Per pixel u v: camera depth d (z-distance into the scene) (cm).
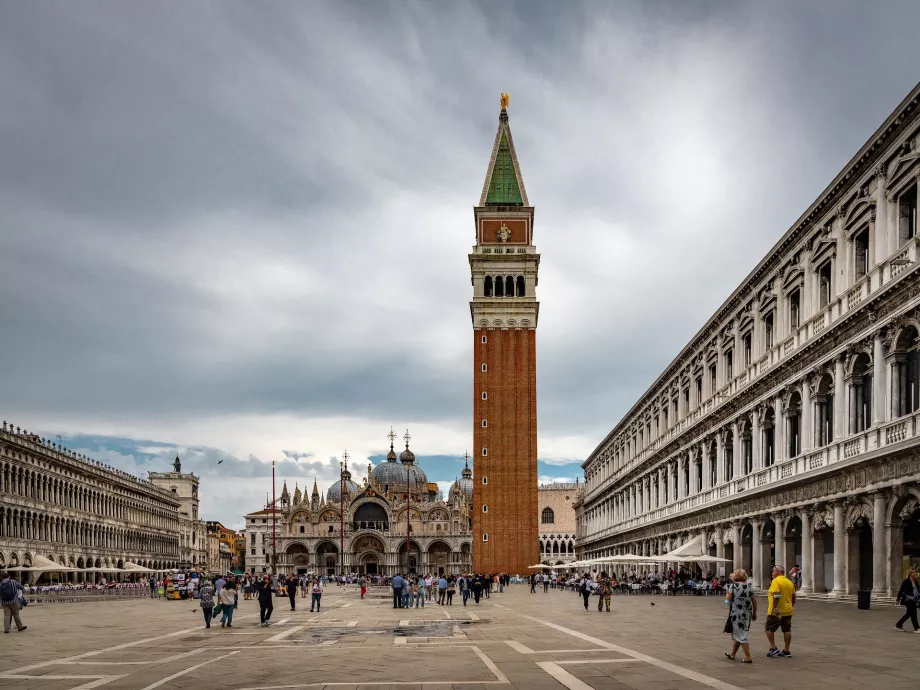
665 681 2286
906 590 3325
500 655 2981
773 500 6184
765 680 2241
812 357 5578
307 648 3381
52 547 12081
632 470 11631
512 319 16412
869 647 2842
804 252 5853
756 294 6819
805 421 5725
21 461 11162
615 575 12644
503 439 16025
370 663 2823
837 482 5112
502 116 17812
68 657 3159
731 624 2636
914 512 4338
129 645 3622
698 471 8619
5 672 2745
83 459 13825
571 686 2248
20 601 4516
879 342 4691
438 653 3089
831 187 5309
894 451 4359
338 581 17500
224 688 2341
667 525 9644
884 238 4772
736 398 7100
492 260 16650
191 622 5166
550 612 5631
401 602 6769
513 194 17150
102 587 10325
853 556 5016
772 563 6556
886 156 4719
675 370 9581
